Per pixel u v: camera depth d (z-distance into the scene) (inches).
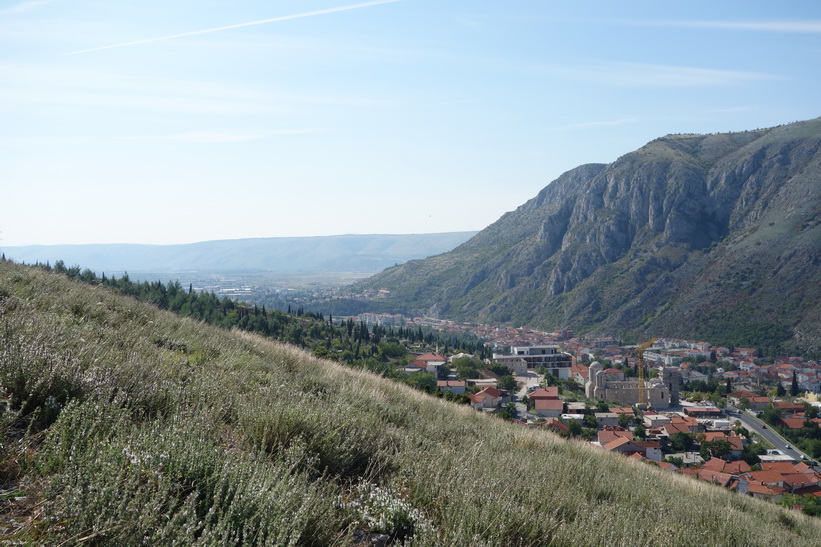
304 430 217.3
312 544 143.6
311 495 154.8
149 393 206.1
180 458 146.8
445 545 158.9
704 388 4788.4
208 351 388.5
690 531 271.1
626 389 3905.0
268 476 157.9
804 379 4955.7
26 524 110.3
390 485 207.2
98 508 113.9
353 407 313.9
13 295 336.2
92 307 382.6
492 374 4018.2
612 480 390.0
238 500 136.0
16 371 174.9
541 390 3348.9
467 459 275.7
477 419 587.5
